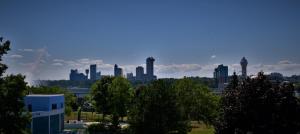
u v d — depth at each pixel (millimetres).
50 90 124062
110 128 93312
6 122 39469
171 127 66562
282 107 38312
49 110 83438
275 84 40625
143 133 65438
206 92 102500
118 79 96812
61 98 90375
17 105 40812
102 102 97062
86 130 93125
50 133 83062
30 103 83125
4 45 39281
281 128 38125
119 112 95562
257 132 38438
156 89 68188
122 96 95250
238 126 39219
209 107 98750
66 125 101250
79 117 120688
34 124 78625
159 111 65750
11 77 41781
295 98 39594
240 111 38875
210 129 96688
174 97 69438
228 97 41625
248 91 39562
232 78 47500
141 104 67625
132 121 66750
